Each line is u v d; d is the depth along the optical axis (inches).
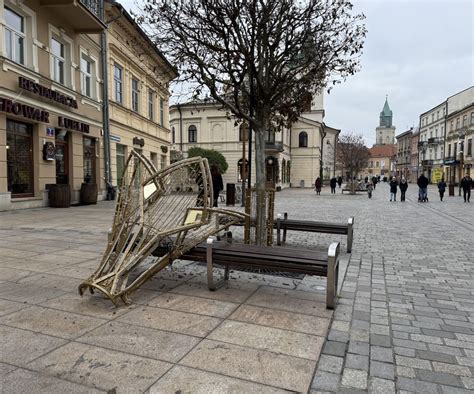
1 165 462.3
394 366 109.2
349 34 224.8
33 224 378.6
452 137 2329.0
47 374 100.5
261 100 240.2
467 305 163.5
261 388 95.7
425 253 274.2
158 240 166.2
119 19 756.0
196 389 94.6
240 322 137.3
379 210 642.8
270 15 202.8
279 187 1512.1
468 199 885.2
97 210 526.6
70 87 615.8
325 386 97.7
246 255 165.5
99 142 708.7
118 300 155.8
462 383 101.0
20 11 498.3
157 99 1027.3
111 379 98.5
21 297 159.8
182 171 192.5
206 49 222.8
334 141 2797.7
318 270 155.5
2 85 453.4
